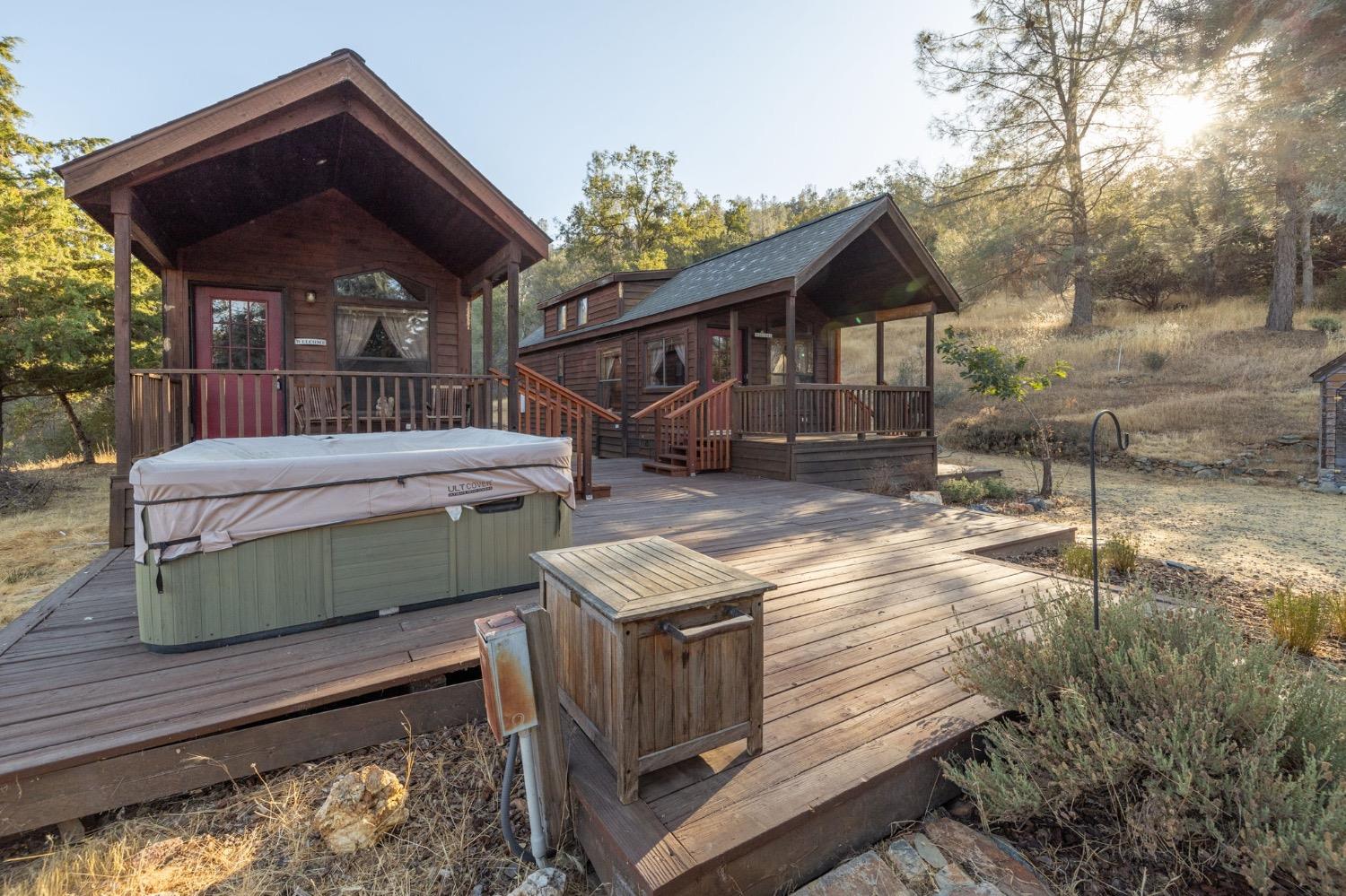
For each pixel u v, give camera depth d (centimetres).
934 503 752
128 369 463
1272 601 360
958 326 2244
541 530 355
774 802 173
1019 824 194
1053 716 196
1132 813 182
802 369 1211
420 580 317
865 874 174
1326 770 169
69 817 190
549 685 179
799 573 403
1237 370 1409
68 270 1080
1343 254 1872
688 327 1088
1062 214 1816
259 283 666
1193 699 189
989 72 1711
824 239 890
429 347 756
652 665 174
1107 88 1605
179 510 259
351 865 183
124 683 234
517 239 603
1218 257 1873
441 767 225
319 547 290
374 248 721
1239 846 166
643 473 984
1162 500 875
